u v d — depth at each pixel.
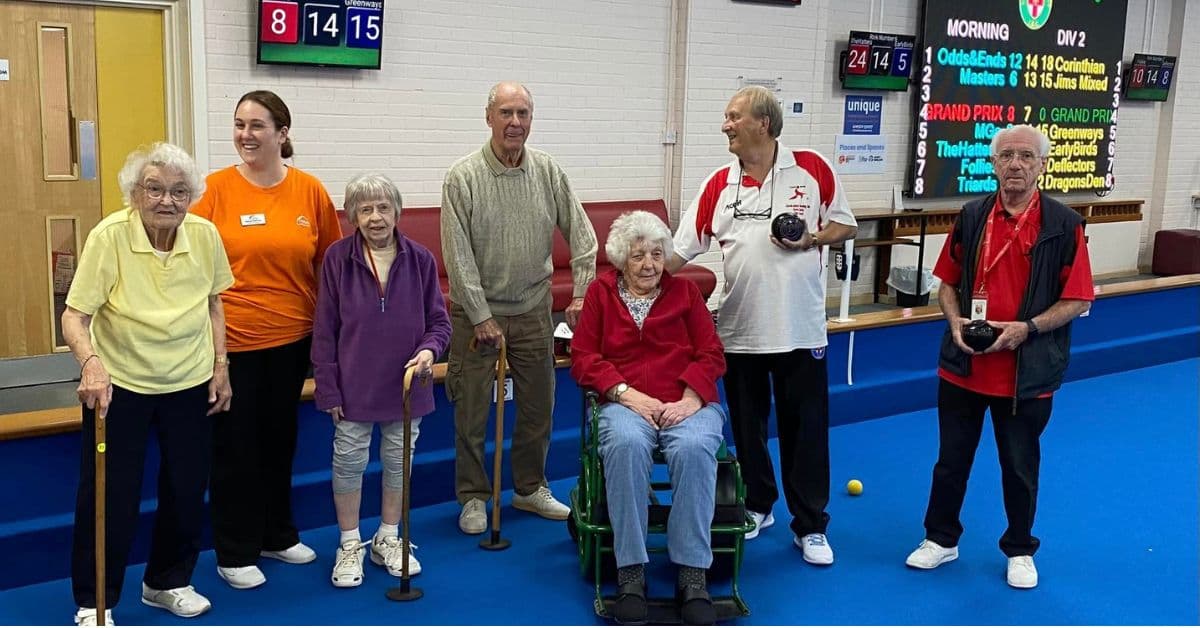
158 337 2.74
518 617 3.08
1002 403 3.31
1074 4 8.40
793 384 3.47
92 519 2.80
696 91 6.68
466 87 5.96
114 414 2.75
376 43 5.51
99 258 2.66
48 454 3.31
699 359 3.30
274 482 3.33
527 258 3.61
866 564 3.52
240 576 3.22
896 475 4.45
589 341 3.33
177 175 2.65
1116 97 8.86
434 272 3.29
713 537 3.21
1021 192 3.21
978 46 7.88
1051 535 3.79
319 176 5.58
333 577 3.26
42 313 4.89
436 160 5.95
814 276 3.44
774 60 6.94
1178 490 4.28
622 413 3.16
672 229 6.84
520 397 3.78
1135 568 3.52
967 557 3.60
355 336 3.14
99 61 4.88
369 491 3.87
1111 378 6.21
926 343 5.62
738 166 3.47
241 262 3.05
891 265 7.87
